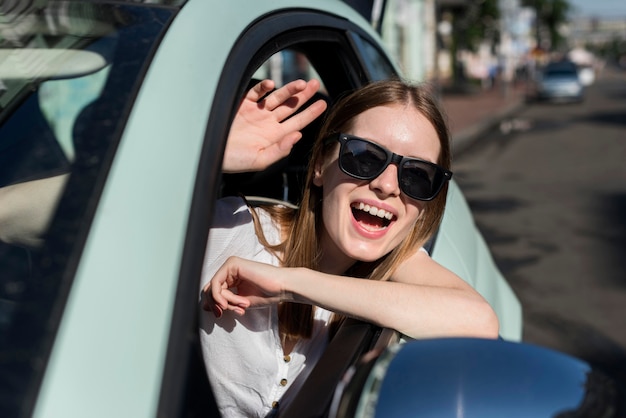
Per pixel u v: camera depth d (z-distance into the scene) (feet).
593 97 112.78
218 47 3.98
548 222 24.21
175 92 3.54
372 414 3.02
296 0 5.64
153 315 2.93
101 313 2.81
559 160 40.60
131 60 3.63
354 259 5.57
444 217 7.25
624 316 14.88
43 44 3.95
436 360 3.16
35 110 3.69
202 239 3.25
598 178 33.45
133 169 3.19
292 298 4.73
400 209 5.10
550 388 2.98
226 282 4.83
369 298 4.64
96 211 3.03
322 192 5.40
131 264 2.97
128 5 4.04
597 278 17.51
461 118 67.97
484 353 3.18
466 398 2.97
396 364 3.18
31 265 2.90
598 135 53.78
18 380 2.60
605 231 22.57
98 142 3.26
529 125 65.21
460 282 5.07
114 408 2.67
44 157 3.46
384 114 5.06
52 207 3.13
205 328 4.95
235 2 4.47
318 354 5.16
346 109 5.20
